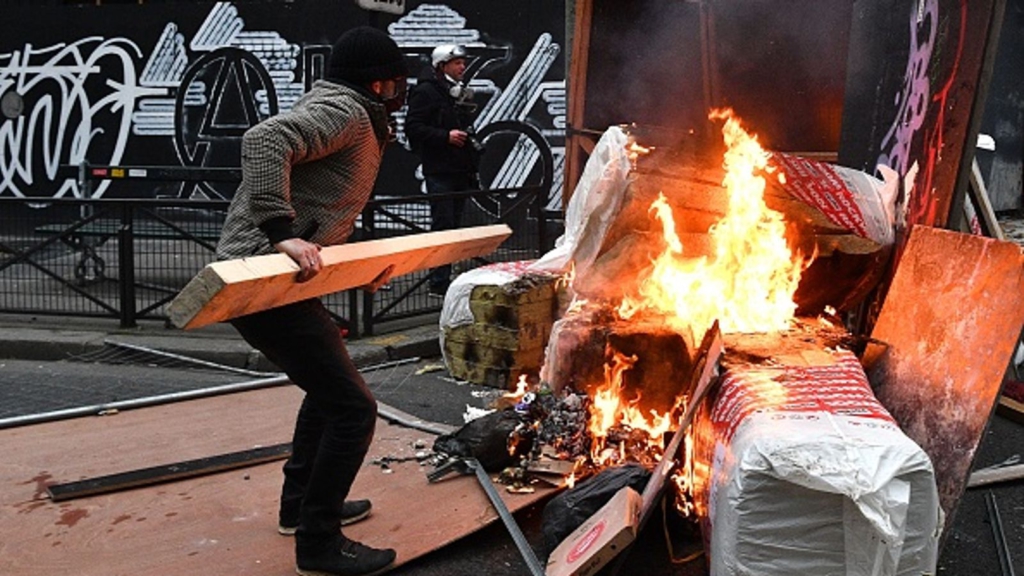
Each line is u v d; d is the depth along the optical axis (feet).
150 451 16.06
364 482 14.78
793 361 12.76
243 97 38.73
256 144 10.67
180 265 25.98
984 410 11.87
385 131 11.95
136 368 23.56
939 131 14.94
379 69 11.66
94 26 39.63
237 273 9.89
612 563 12.17
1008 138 32.71
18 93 40.68
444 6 35.76
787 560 10.36
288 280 10.52
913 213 15.43
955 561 13.24
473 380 21.49
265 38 38.17
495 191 27.02
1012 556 13.29
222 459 15.57
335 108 11.20
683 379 15.58
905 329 13.99
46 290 26.84
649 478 12.92
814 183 15.93
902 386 13.52
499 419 15.35
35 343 24.64
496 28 35.47
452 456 15.20
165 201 25.63
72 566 12.28
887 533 10.01
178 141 39.60
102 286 26.71
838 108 21.30
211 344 24.48
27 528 13.30
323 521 11.95
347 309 25.04
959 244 13.39
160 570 12.18
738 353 13.12
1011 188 33.09
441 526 13.33
